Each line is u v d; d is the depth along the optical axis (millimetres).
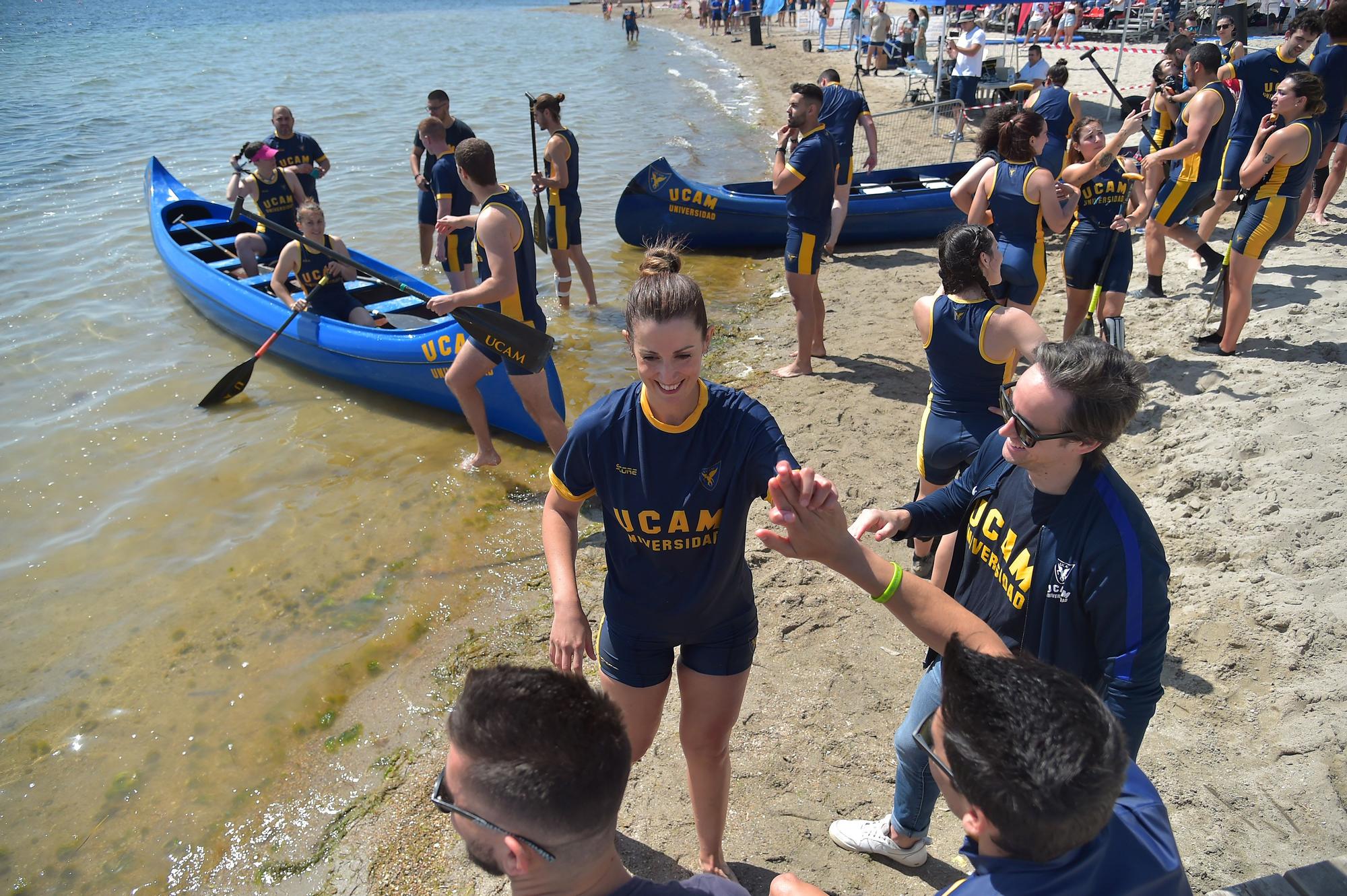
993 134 5473
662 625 2207
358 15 50375
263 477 5262
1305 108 4855
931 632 1656
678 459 2014
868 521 2186
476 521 4848
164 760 3379
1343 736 2818
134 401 6137
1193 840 2586
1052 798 1061
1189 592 3615
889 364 6406
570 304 7941
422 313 6980
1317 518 3764
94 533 4742
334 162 12641
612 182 12125
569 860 1164
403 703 3613
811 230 5793
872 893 2611
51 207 10469
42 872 2961
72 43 32625
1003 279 4727
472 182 4559
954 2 13617
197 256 7855
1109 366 1735
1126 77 16406
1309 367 5133
